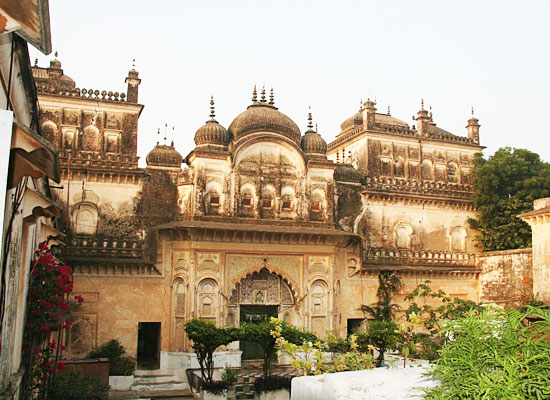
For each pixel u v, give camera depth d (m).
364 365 8.30
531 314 4.04
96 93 26.08
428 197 30.61
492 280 29.66
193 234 23.89
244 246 24.84
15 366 10.15
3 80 6.90
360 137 32.22
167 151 26.36
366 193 29.20
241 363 24.53
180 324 23.77
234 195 25.50
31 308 11.11
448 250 31.00
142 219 25.11
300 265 25.77
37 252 11.81
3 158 4.43
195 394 20.30
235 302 24.89
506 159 30.77
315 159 27.48
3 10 5.82
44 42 6.67
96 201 24.77
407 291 28.88
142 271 24.30
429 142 32.81
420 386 4.22
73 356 22.75
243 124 26.16
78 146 25.56
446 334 4.89
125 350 23.52
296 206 26.45
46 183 13.38
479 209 31.62
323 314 25.86
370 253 28.61
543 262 26.14
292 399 5.07
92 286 23.55
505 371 3.63
